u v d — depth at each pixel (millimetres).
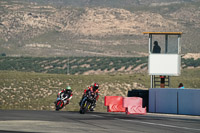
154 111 91188
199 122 67188
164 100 89688
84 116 72188
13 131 46156
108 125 56531
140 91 99812
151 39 116938
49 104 164375
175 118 74625
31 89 195500
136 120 66375
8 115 67750
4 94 179500
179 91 87688
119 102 96062
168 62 116438
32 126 51594
